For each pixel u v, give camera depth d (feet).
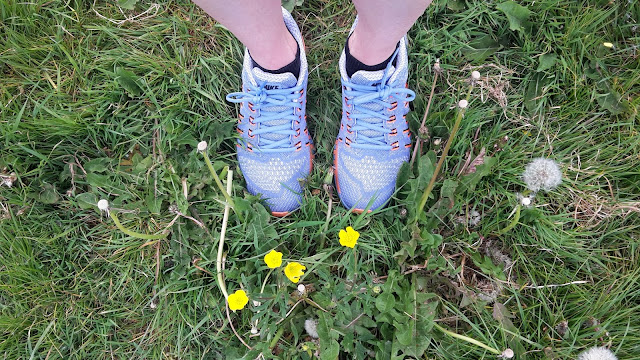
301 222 1.78
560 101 1.95
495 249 1.83
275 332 1.69
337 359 1.56
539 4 1.95
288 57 1.57
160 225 1.81
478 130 1.89
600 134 1.91
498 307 1.73
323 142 1.96
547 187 1.76
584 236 1.85
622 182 1.89
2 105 1.83
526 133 1.91
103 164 1.87
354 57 1.58
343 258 1.72
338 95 1.98
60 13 1.91
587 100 1.92
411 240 1.68
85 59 1.91
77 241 1.85
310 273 1.76
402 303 1.66
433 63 1.98
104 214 1.83
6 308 1.77
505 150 1.89
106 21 1.95
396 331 1.61
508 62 1.99
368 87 1.63
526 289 1.81
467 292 1.70
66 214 1.86
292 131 1.76
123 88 1.90
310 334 1.68
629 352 1.72
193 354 1.78
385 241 1.83
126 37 1.95
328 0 2.04
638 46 1.93
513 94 1.97
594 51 1.95
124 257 1.82
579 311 1.76
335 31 2.02
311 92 2.01
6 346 1.75
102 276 1.83
